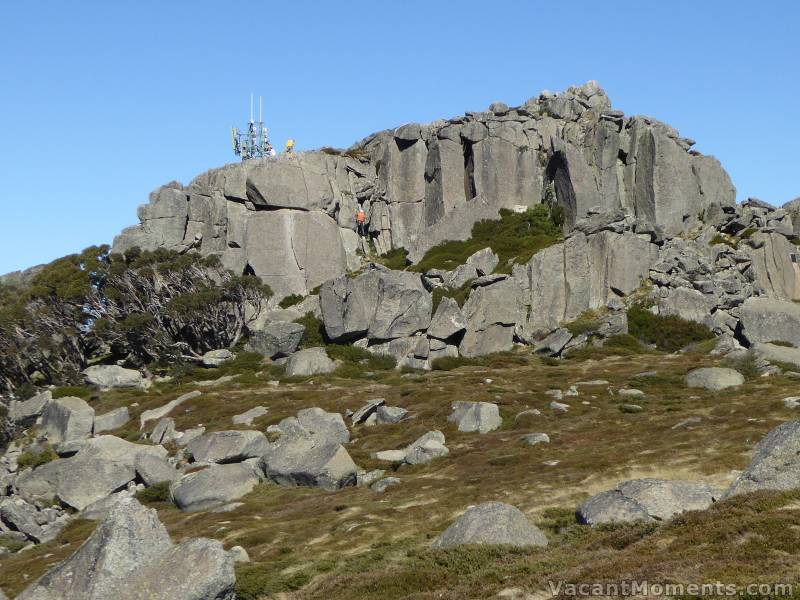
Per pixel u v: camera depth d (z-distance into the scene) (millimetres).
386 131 164375
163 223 142500
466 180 152000
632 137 144875
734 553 28016
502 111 152375
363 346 118312
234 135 161250
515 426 73688
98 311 121188
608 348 106938
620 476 50469
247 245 139000
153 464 71938
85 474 73438
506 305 114438
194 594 32312
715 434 58312
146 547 35125
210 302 119188
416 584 34594
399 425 77812
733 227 134125
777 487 34281
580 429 69312
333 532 48469
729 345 101812
